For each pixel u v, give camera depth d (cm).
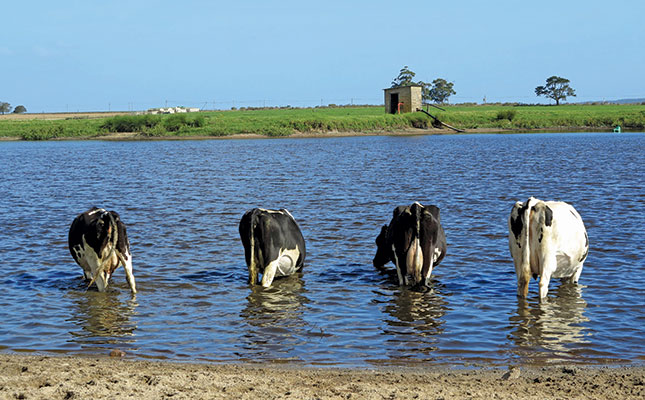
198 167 4012
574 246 1200
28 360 879
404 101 10412
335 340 986
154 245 1644
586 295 1202
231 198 2509
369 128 9438
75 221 1273
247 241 1280
